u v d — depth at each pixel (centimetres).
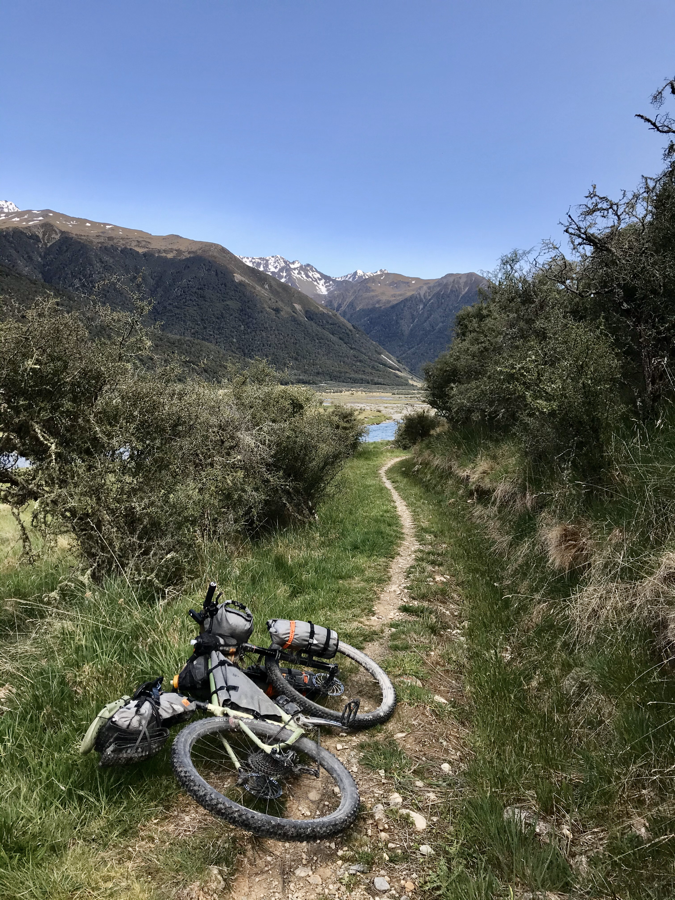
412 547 934
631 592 413
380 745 361
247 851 259
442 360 1742
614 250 611
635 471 505
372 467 2631
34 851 238
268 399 1123
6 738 304
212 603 376
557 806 304
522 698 412
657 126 567
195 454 737
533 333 973
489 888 243
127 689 360
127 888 224
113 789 278
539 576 591
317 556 823
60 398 552
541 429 703
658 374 584
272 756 297
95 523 552
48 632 436
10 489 534
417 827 288
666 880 244
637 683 359
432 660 506
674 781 291
